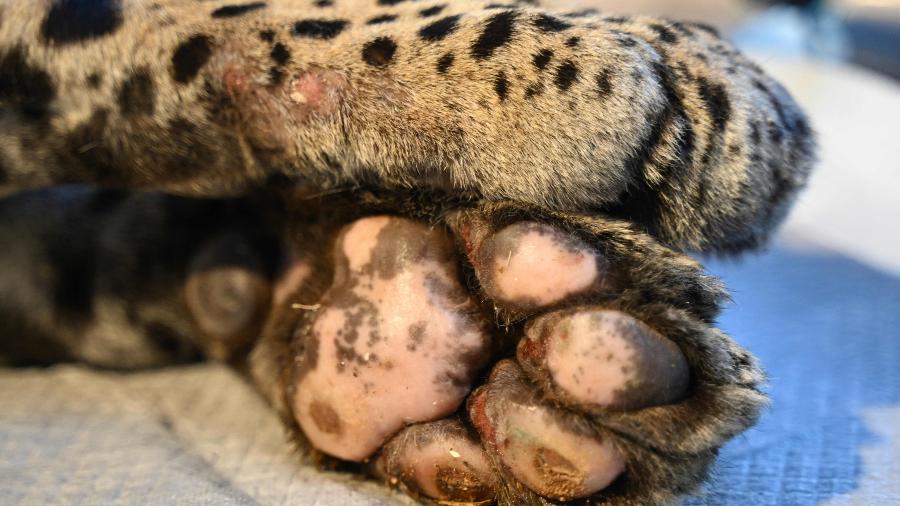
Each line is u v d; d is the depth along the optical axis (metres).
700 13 1.59
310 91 0.61
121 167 0.64
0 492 0.61
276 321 0.66
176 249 0.71
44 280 0.73
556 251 0.57
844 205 1.07
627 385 0.55
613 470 0.56
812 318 0.80
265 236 0.67
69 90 0.63
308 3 0.63
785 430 0.66
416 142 0.59
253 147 0.62
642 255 0.57
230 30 0.62
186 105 0.62
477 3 0.62
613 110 0.57
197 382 0.72
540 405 0.56
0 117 0.64
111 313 0.73
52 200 0.73
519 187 0.58
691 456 0.56
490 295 0.58
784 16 1.74
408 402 0.59
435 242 0.60
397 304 0.59
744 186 0.60
